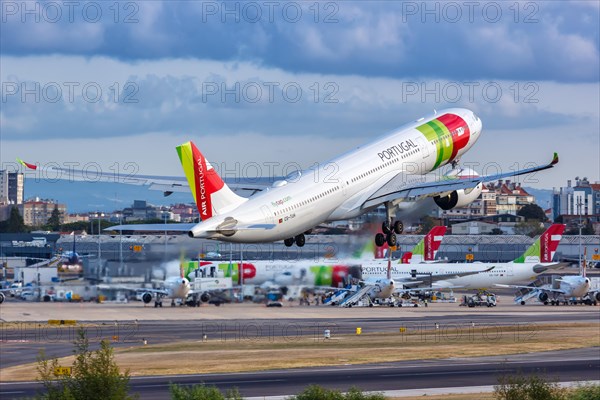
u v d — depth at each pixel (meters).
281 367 140.25
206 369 138.00
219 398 99.19
